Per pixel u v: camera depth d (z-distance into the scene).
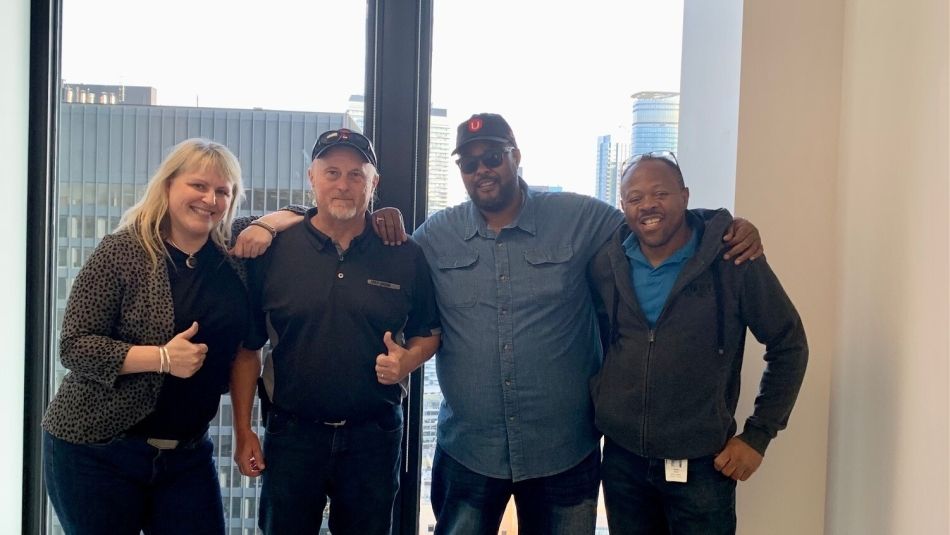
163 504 1.74
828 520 2.03
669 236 1.67
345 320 1.79
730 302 1.64
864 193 1.85
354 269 1.83
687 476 1.66
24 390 2.30
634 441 1.69
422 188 2.36
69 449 1.64
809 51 2.00
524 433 1.86
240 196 1.81
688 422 1.64
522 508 2.00
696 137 2.26
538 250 1.89
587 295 1.93
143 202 1.69
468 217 1.98
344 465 1.83
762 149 2.02
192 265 1.70
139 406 1.64
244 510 2.37
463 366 1.89
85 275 1.62
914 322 1.58
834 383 2.01
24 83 2.27
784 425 1.65
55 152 2.35
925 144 1.55
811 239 2.03
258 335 1.85
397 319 1.85
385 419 1.88
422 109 2.34
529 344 1.85
